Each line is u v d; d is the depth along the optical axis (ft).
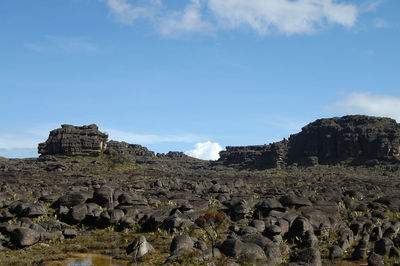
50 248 127.03
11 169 551.18
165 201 216.33
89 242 136.26
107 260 112.57
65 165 618.44
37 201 205.16
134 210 173.78
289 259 103.96
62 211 176.24
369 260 105.09
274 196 242.58
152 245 129.29
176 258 102.53
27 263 107.86
